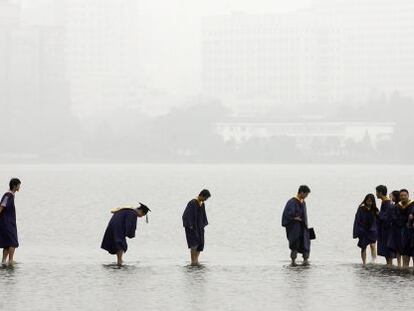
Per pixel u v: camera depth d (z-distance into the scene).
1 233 41.00
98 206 112.31
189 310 31.59
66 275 38.62
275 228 78.62
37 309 31.52
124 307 31.95
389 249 41.16
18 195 139.62
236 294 34.50
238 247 61.22
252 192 154.38
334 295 34.25
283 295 34.31
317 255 54.72
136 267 41.44
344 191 155.38
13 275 38.50
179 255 50.47
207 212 102.06
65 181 199.38
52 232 73.69
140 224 82.38
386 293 34.53
